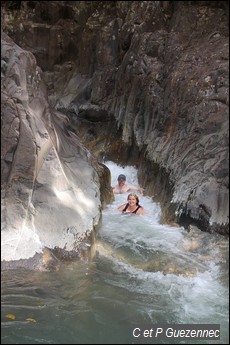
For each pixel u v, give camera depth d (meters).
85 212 5.45
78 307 4.29
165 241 5.73
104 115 10.12
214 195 5.55
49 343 3.77
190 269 5.07
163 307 4.41
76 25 12.21
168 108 7.38
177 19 9.12
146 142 7.87
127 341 3.87
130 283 4.79
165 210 6.40
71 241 5.09
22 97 5.03
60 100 11.23
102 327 4.04
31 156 4.95
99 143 9.38
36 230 4.94
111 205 6.96
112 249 5.48
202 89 6.67
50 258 4.86
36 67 5.70
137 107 8.52
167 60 8.23
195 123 6.45
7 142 4.90
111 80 10.19
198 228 5.71
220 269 5.05
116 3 11.20
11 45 5.29
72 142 6.54
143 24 9.70
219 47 7.52
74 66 11.94
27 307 4.21
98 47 10.73
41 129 5.18
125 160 8.61
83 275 4.80
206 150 5.99
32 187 5.01
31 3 12.80
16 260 4.71
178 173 6.33
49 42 12.16
